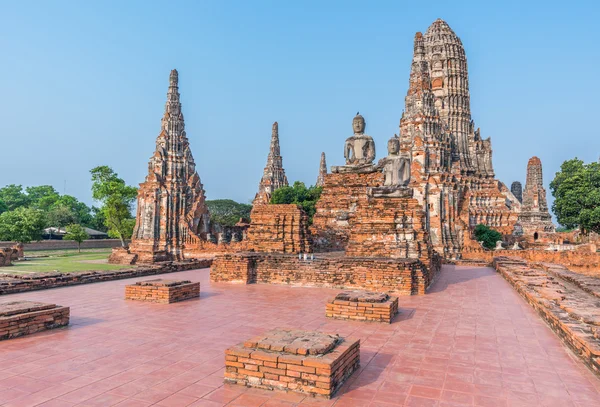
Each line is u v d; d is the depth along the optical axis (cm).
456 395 797
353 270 1984
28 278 1967
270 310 1497
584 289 2112
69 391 788
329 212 2997
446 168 5359
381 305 1345
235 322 1315
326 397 774
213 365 930
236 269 2167
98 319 1341
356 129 3080
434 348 1082
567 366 961
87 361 947
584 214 5697
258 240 2456
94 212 10462
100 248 7419
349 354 882
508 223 7169
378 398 780
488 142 8038
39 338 1120
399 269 1905
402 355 1024
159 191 4731
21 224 5916
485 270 3375
